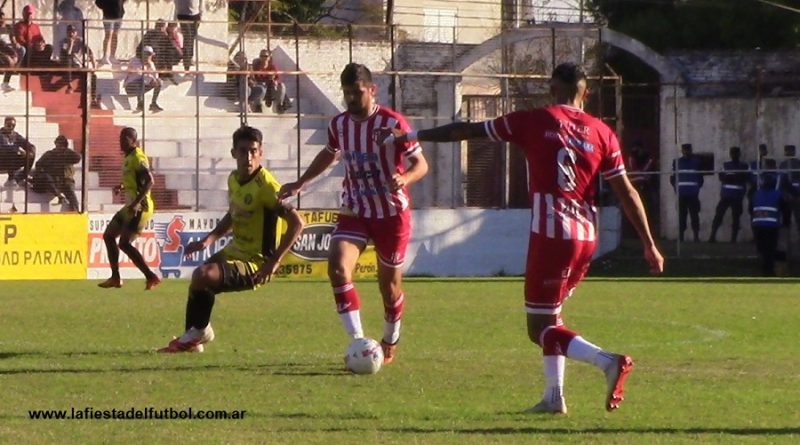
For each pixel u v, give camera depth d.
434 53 103.94
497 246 87.25
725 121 102.50
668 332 44.34
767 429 24.61
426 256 85.25
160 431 23.89
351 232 33.62
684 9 119.25
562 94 25.89
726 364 35.12
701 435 23.80
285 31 115.88
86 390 28.97
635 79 111.31
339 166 90.75
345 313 33.16
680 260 88.56
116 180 84.44
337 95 104.81
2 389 28.98
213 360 34.41
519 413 26.14
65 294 59.44
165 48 93.12
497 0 133.75
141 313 48.75
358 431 23.91
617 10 124.00
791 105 101.69
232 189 35.69
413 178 33.00
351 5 133.38
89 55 87.50
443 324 45.97
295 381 30.64
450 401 27.83
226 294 59.84
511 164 91.00
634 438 23.36
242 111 89.25
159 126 91.06
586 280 75.44
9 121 78.31
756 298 60.50
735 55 106.31
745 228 97.31
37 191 78.44
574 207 25.61
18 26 86.81
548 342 25.77
